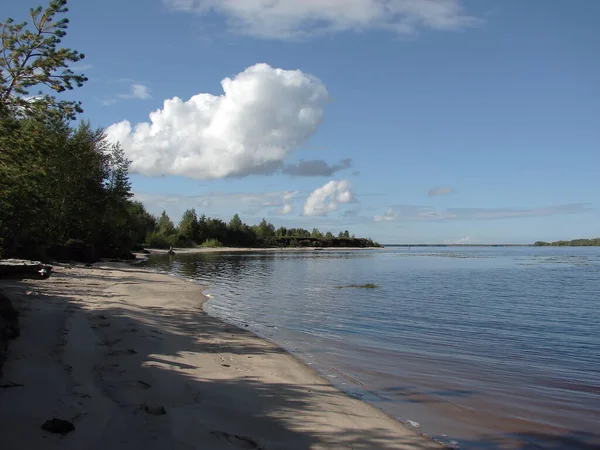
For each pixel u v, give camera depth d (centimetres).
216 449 462
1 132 1360
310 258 7581
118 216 5088
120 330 1027
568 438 577
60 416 488
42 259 2923
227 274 3653
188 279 3038
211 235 12625
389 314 1669
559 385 816
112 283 2170
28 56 1321
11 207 2552
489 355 1056
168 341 982
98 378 662
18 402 515
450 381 827
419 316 1634
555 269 5006
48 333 884
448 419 635
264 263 5631
